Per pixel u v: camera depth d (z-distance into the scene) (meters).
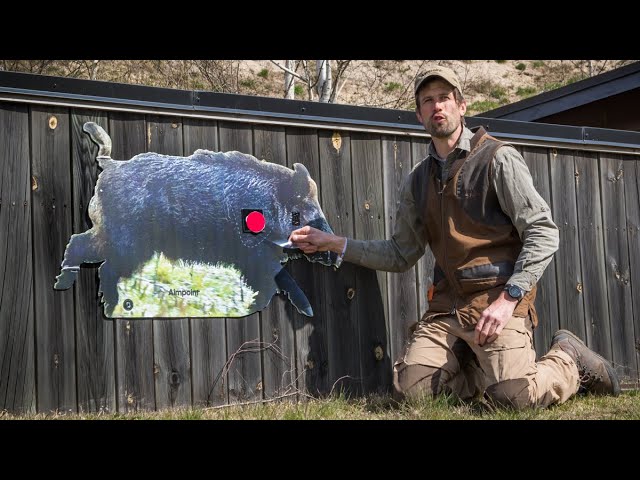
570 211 5.24
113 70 13.18
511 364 3.92
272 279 4.31
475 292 4.09
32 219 3.77
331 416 3.69
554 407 4.08
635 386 5.23
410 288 4.73
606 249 5.35
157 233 4.03
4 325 3.67
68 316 3.81
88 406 3.82
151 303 3.99
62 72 12.34
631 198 5.50
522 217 4.00
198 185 4.15
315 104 4.49
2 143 3.72
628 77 7.58
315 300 4.43
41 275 3.77
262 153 4.36
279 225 4.35
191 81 12.85
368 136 4.68
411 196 4.35
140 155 4.03
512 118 8.60
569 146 5.27
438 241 4.24
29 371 3.70
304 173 4.45
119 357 3.91
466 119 5.01
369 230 4.64
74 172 3.88
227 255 4.20
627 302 5.39
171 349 4.04
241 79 16.70
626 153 5.50
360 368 4.53
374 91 16.23
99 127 3.94
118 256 3.94
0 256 3.68
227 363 4.16
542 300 5.04
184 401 4.05
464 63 21.45
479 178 4.08
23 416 3.62
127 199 3.98
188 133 4.18
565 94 8.01
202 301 4.11
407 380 4.05
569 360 4.28
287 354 4.33
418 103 4.15
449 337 4.14
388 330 4.64
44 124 3.83
